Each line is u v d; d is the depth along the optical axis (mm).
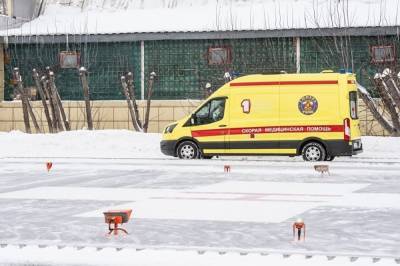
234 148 26953
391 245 10625
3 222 12836
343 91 25969
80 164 24984
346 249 10289
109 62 39875
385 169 22969
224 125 27078
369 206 14648
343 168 23250
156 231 11781
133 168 23578
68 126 38406
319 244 10688
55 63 40344
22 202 15539
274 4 40531
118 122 39500
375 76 33656
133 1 43219
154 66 39312
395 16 37031
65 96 40375
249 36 37688
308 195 16484
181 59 39000
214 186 18438
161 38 38469
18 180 20219
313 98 26188
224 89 27203
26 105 38562
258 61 38000
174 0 42625
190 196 16375
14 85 40812
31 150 31859
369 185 18594
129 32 38719
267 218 13102
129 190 17672
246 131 26797
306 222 12688
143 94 39438
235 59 38281
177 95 39062
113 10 43000
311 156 26203
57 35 39656
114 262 9227
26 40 40031
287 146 26359
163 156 29297
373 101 34844
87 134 33312
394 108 33562
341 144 25891
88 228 12141
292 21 37750
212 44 38562
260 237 11242
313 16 38125
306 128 26172
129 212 11547
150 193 17000
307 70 37562
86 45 40000
